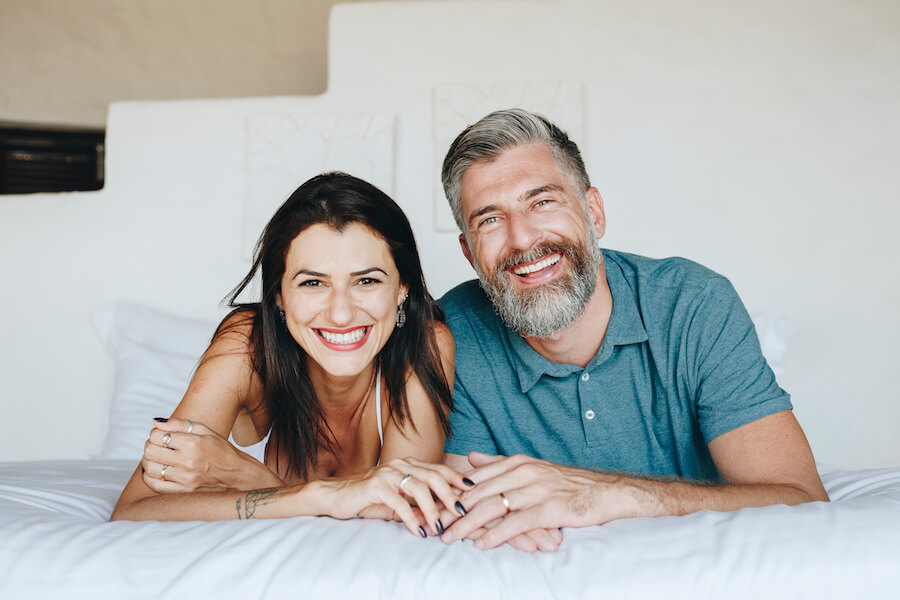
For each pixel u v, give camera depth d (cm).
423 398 159
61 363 295
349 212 136
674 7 293
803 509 100
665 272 162
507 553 98
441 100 292
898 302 279
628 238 287
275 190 294
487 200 154
